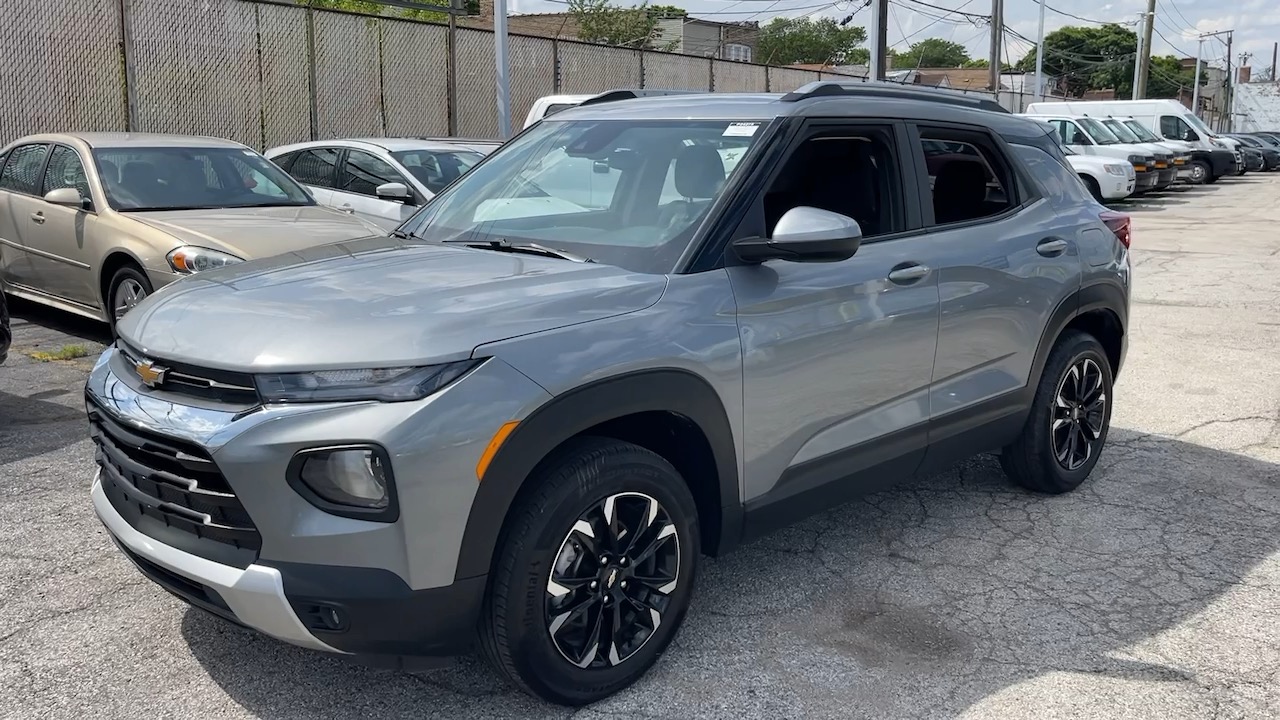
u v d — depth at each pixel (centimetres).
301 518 271
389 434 267
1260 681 342
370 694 326
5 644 352
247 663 343
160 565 294
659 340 316
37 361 758
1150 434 625
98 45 1266
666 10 5584
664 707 322
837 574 422
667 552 331
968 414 444
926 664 351
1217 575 425
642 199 375
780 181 384
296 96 1516
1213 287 1187
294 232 730
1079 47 9619
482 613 296
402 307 297
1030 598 402
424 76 1714
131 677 333
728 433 341
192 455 282
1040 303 472
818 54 6588
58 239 792
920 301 408
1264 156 4200
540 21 4781
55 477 514
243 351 284
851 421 389
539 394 286
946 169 453
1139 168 2420
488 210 411
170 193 796
